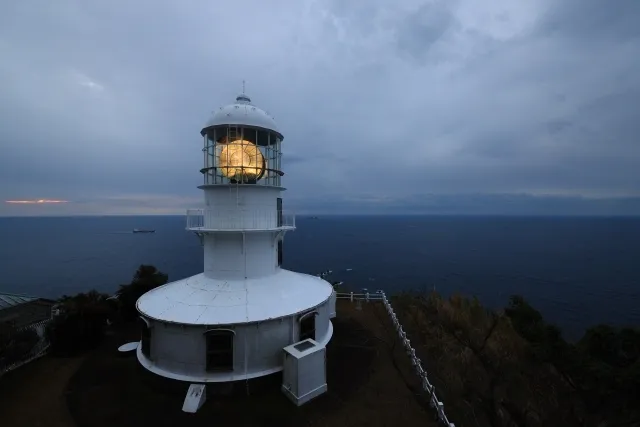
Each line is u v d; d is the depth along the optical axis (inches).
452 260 3902.6
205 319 485.4
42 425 423.5
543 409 507.2
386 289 2455.7
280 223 662.5
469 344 697.6
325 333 626.2
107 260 3924.7
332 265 3395.7
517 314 704.4
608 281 2876.5
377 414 453.4
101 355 615.8
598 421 471.8
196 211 603.5
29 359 592.4
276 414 445.7
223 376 481.1
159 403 464.4
